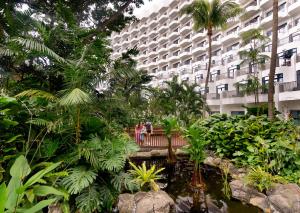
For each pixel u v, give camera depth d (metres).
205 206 5.56
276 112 13.71
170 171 8.37
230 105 26.41
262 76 22.28
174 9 45.34
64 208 3.67
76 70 4.18
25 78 5.73
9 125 4.12
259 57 20.81
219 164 8.39
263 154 7.33
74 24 5.39
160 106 18.17
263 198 5.52
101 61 4.78
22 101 4.54
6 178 3.79
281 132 8.27
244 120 10.05
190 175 7.84
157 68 50.22
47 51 4.18
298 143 7.12
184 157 9.59
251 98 22.45
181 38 43.75
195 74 34.00
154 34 53.53
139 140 10.21
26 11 5.42
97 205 3.92
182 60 42.25
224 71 29.48
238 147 8.45
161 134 10.73
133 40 59.84
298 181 6.10
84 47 4.61
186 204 5.68
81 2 8.09
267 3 25.34
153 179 5.98
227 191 6.20
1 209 1.86
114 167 4.04
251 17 28.14
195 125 8.04
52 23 6.64
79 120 4.54
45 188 2.87
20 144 4.55
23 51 4.74
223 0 30.22
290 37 21.05
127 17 9.67
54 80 5.62
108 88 5.38
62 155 4.38
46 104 4.62
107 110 5.08
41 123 4.11
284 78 20.14
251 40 22.84
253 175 6.14
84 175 3.96
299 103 19.02
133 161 9.38
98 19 9.47
